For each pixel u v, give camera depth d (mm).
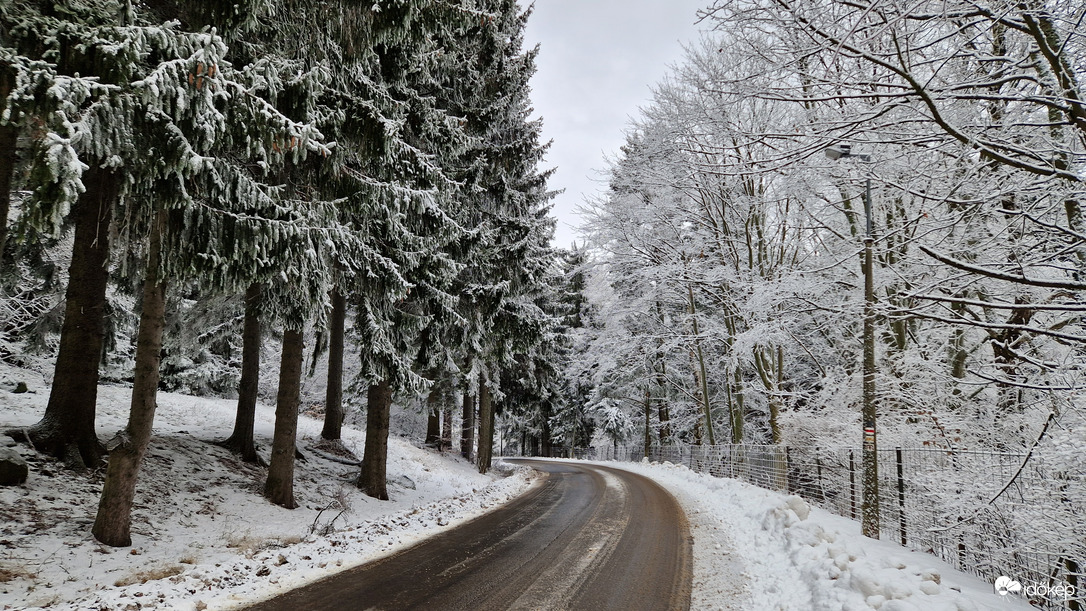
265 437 17672
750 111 13859
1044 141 7473
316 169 10461
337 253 10602
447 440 30500
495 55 17062
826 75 7496
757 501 14836
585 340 35438
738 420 24266
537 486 20500
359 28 9445
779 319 17078
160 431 14430
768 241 20859
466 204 16578
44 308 16297
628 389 35406
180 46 6598
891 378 13430
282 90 8258
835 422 15141
